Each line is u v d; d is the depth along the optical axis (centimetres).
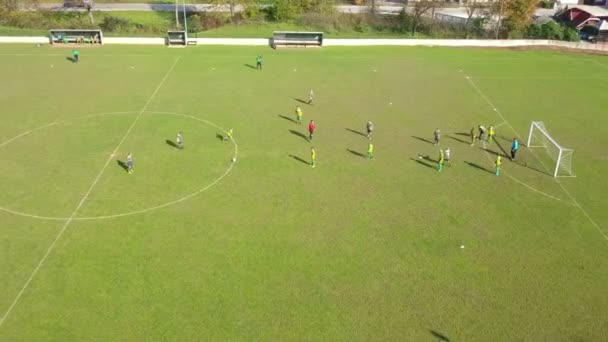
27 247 3284
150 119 5250
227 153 4581
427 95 6219
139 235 3441
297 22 9088
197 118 5312
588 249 3412
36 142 4669
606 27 9319
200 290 2972
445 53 8112
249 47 8025
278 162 4450
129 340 2616
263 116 5425
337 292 2981
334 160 4512
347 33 8950
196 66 7025
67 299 2877
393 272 3155
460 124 5369
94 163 4325
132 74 6619
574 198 4006
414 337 2683
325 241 3428
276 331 2697
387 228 3584
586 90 6531
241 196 3919
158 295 2923
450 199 3956
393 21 9288
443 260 3275
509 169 4434
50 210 3669
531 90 6488
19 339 2603
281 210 3756
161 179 4119
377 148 4769
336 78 6750
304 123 5288
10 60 7038
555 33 8775
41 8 9219
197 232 3484
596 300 2964
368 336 2681
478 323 2783
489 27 9194
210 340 2628
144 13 9500
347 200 3906
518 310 2878
